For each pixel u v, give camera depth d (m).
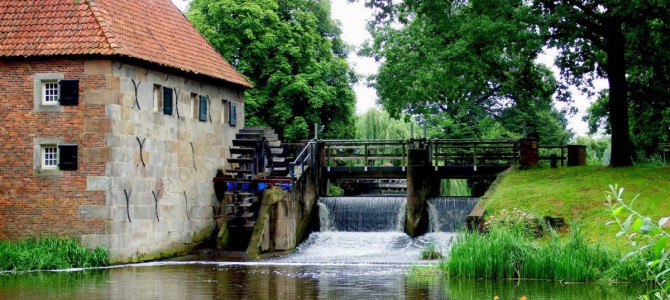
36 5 27.00
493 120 54.97
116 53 25.61
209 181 32.34
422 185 35.88
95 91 25.83
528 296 17.27
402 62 34.56
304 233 35.19
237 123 34.94
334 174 38.69
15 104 26.28
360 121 51.41
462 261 21.36
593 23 31.30
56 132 26.05
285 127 44.88
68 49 25.77
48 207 26.03
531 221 25.56
